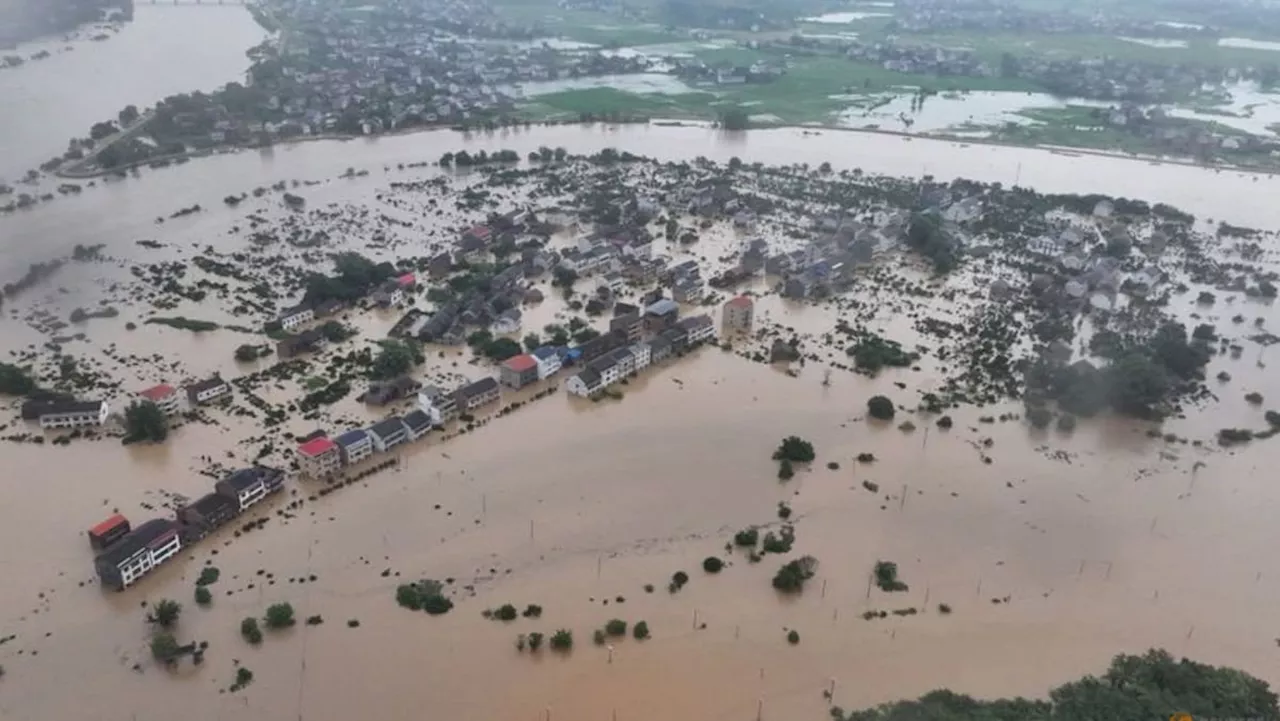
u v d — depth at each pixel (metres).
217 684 135.00
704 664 139.75
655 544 165.00
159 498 174.75
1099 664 140.75
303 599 150.50
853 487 181.88
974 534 169.38
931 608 151.75
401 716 130.25
